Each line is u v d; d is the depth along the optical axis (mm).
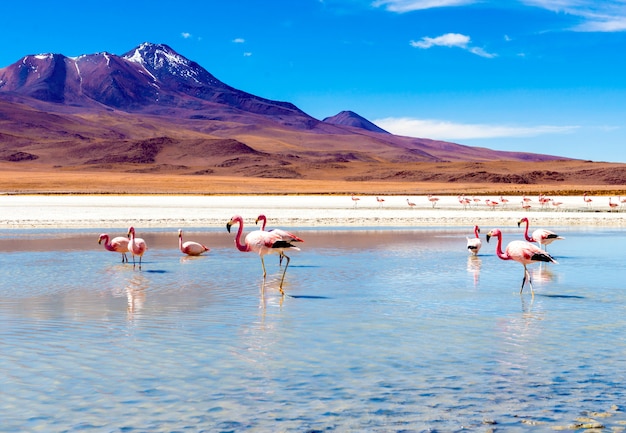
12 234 31688
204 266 20578
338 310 13484
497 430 7184
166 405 7906
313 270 19625
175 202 64500
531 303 14281
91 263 21172
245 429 7223
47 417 7527
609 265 20734
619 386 8562
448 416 7570
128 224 37969
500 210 53781
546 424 7332
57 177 133875
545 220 42156
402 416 7574
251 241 16453
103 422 7395
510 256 15633
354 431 7164
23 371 9133
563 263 21250
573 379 8844
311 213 47312
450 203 65188
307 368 9359
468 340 10938
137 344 10578
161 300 14539
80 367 9344
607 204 64000
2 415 7578
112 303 14148
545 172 188750
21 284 16766
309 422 7406
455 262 21625
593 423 7355
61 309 13445
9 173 152750
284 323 12211
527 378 8891
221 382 8727
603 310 13492
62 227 36125
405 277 18234
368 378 8898
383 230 35250
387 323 12219
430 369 9312
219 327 11852
